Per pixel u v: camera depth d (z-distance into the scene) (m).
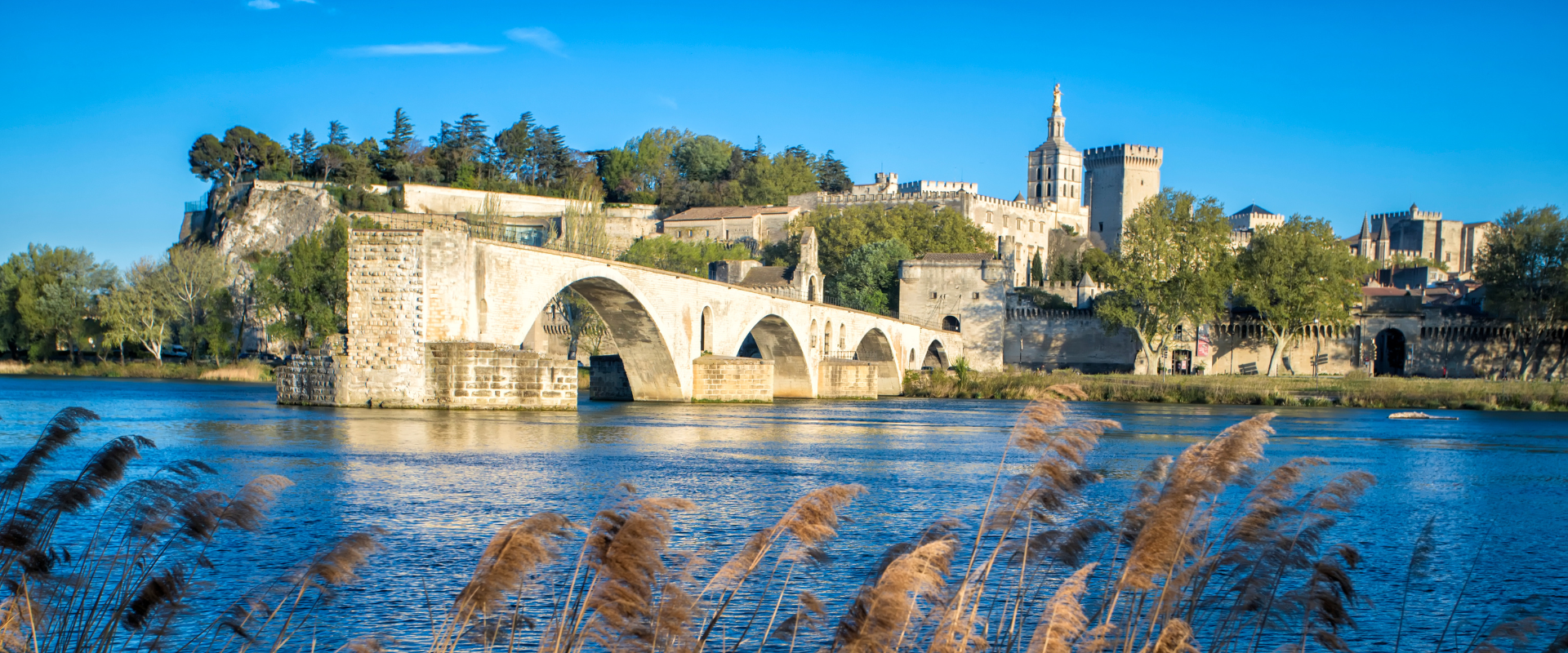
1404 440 56.22
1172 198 130.50
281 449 39.47
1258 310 132.12
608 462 38.41
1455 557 24.08
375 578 19.77
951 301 146.75
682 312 77.19
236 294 134.00
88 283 117.75
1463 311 138.50
